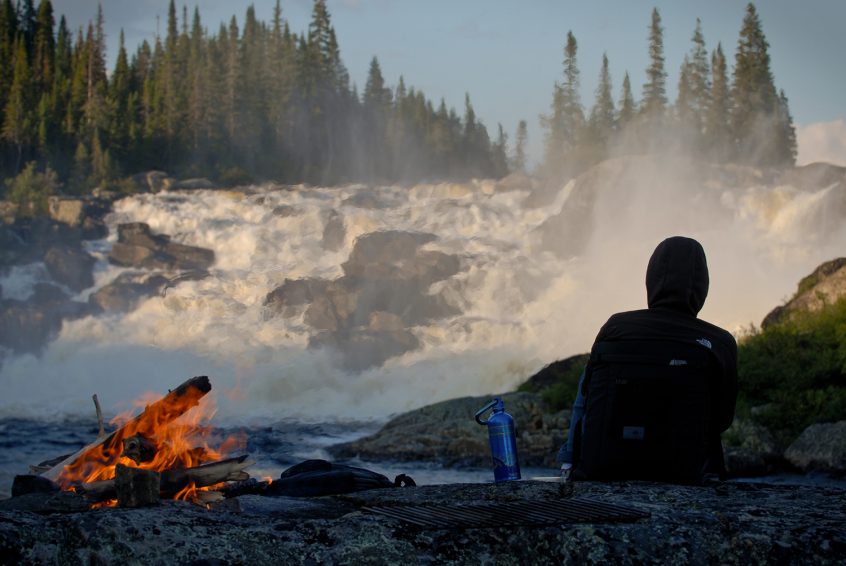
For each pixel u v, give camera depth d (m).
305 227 50.22
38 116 78.75
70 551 2.83
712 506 3.19
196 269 46.72
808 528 2.92
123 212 52.75
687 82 90.12
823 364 15.66
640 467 3.59
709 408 3.61
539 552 2.92
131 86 102.88
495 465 4.71
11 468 15.18
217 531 2.92
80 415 26.91
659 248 3.82
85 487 4.18
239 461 4.62
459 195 58.94
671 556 2.89
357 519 3.04
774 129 85.25
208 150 83.81
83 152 68.69
